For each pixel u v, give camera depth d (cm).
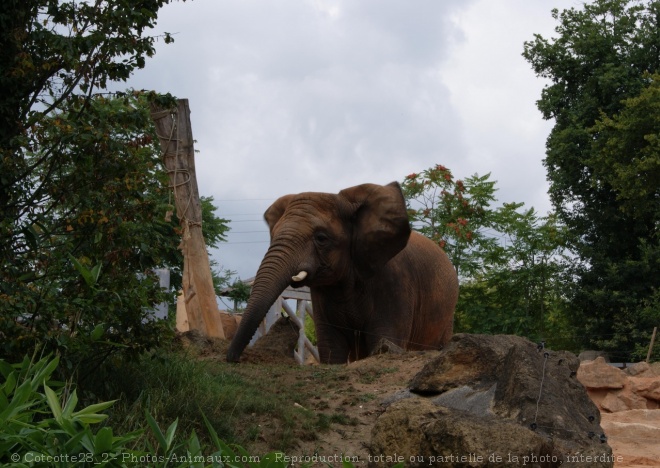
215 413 905
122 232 849
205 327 1554
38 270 834
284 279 1352
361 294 1501
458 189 3272
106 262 859
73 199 844
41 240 848
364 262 1465
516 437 615
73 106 930
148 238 873
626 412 1308
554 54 4331
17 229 858
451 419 632
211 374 1098
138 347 848
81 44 888
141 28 931
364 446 873
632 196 3603
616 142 3731
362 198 1482
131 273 867
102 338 839
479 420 638
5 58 900
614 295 3619
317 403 1060
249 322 1277
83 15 921
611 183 3678
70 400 558
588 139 4059
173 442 785
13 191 871
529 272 3459
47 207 883
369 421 1006
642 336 3359
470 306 3469
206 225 3042
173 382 959
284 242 1382
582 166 4116
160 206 966
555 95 4316
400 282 1561
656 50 4216
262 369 1244
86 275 755
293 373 1227
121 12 908
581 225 4125
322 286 1520
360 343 1536
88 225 852
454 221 3256
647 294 3706
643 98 3647
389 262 1559
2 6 896
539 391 734
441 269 1716
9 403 560
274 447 890
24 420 559
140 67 928
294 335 1584
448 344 868
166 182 1020
